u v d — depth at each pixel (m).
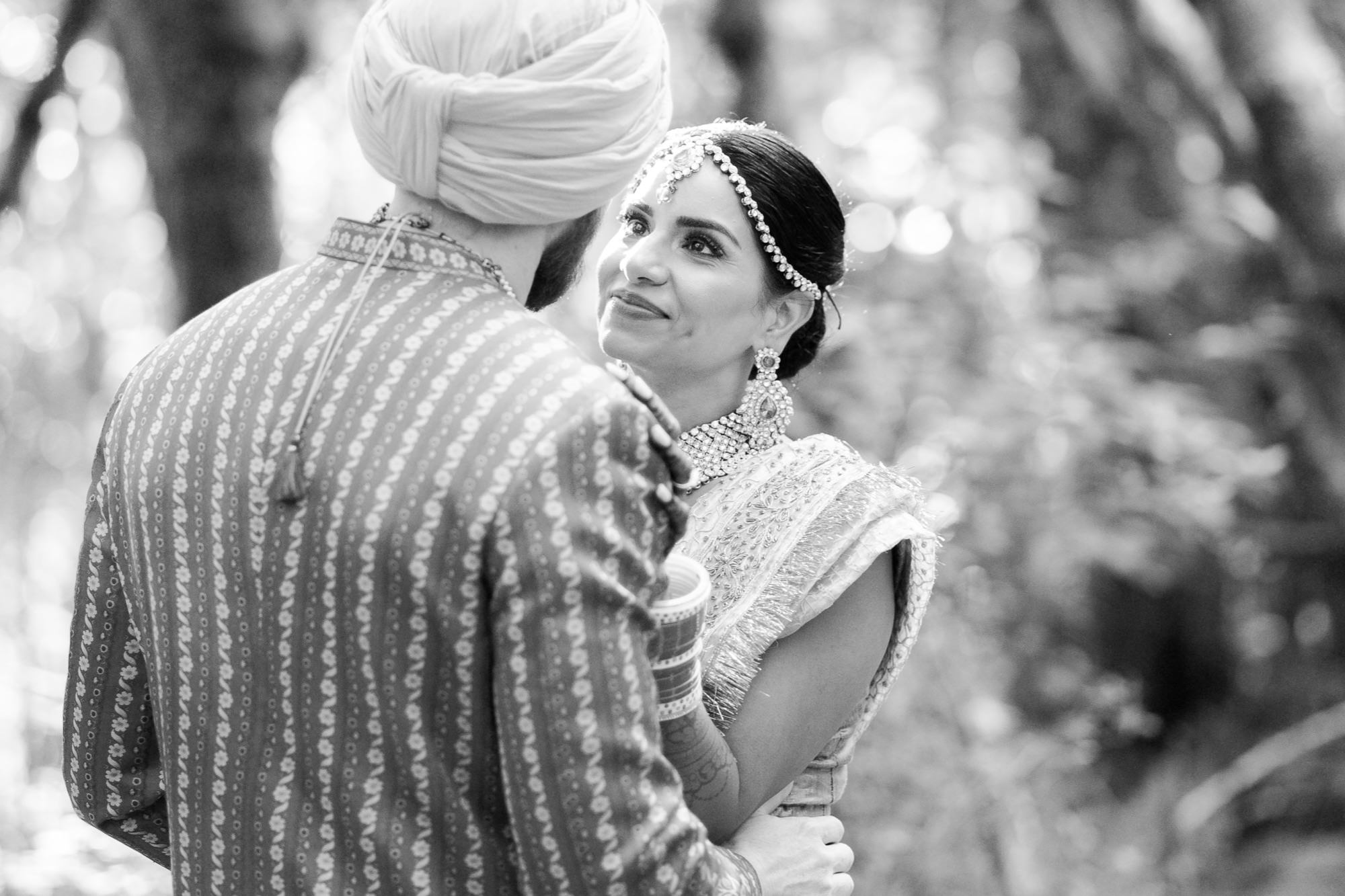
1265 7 9.23
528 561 2.48
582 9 2.72
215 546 2.66
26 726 7.25
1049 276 12.25
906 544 3.73
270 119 9.00
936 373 9.60
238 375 2.70
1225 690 14.57
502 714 2.52
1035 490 9.70
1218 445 11.06
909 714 8.78
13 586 9.62
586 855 2.53
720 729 3.40
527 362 2.60
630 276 3.75
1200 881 11.53
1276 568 13.48
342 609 2.55
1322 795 12.73
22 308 12.95
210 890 2.72
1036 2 13.65
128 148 12.16
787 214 3.79
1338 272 9.50
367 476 2.55
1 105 11.30
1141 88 13.71
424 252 2.73
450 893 2.62
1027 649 10.94
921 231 10.70
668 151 3.80
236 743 2.66
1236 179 11.09
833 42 14.83
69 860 5.94
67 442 13.24
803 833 3.38
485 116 2.62
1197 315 13.17
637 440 2.60
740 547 3.60
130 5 8.66
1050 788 9.98
